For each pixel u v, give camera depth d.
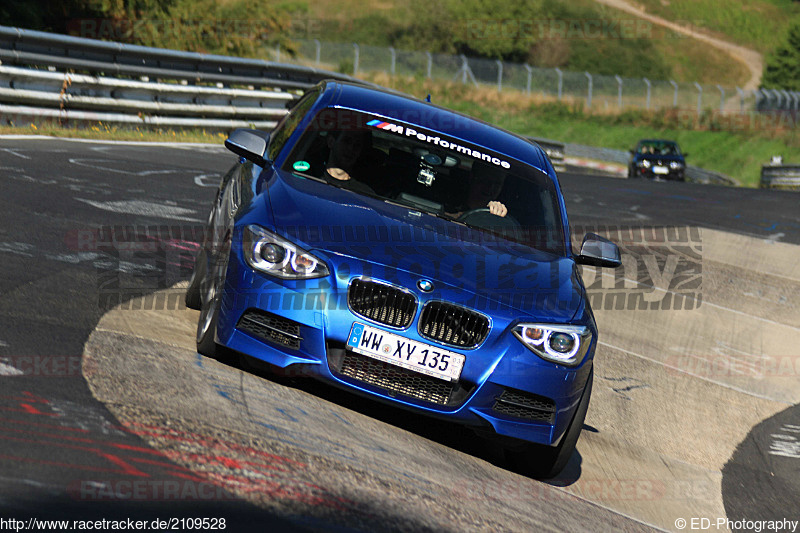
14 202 26.22
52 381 12.99
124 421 12.09
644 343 30.48
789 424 25.52
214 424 12.80
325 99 20.44
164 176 38.34
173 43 100.75
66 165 35.19
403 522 11.41
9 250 20.66
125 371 14.14
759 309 37.22
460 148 19.84
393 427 16.03
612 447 20.58
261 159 18.38
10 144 37.66
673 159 104.50
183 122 58.12
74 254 21.86
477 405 15.19
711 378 28.25
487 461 16.50
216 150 52.84
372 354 14.91
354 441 14.14
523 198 19.19
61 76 47.31
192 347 16.61
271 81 66.12
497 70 198.00
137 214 29.03
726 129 180.12
